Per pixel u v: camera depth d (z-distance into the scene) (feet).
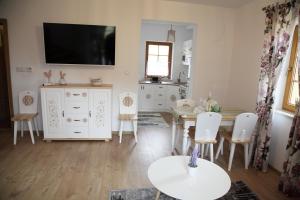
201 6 13.64
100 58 12.75
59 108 12.00
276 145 9.99
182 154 10.64
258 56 11.73
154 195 7.91
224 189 6.01
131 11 12.94
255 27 12.01
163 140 13.50
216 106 10.78
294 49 9.43
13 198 7.48
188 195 5.71
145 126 16.24
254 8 12.10
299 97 8.00
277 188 8.73
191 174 6.54
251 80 12.33
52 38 12.10
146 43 21.30
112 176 9.09
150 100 20.66
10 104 13.14
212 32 14.10
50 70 12.98
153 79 21.39
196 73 14.48
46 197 7.59
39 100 13.24
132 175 9.22
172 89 20.36
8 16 12.16
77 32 12.25
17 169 9.37
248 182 9.07
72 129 12.32
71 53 12.44
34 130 13.53
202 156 11.04
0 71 13.34
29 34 12.48
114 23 12.93
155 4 13.11
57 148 11.62
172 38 17.33
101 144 12.41
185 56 20.30
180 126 11.50
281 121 9.66
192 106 11.91
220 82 14.84
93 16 12.69
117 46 13.20
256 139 10.36
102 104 12.23
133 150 11.77
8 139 12.60
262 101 10.09
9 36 12.37
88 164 10.02
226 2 12.83
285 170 8.34
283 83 9.84
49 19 12.45
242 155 11.74
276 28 9.45
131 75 13.60
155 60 21.88
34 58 12.76
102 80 13.47
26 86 13.04
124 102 13.33
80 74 13.24
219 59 14.53
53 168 9.55
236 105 13.89
